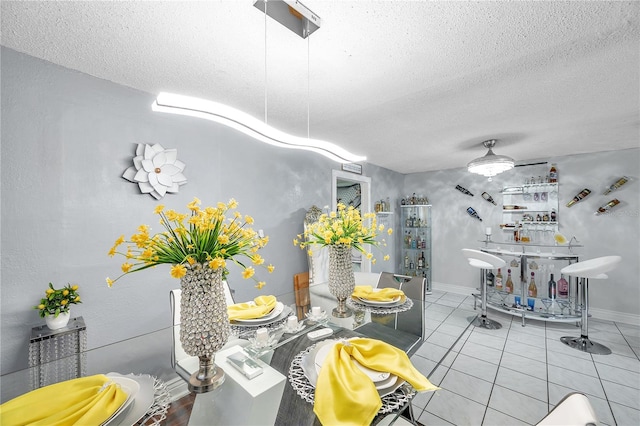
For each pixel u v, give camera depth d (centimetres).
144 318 190
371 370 92
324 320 149
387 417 76
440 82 179
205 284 92
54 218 157
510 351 276
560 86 184
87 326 167
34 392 80
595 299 364
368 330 139
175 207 208
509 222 425
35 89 152
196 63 158
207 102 91
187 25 126
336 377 85
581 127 264
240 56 151
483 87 185
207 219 89
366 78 173
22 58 148
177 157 210
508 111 226
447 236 491
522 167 415
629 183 342
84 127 168
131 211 186
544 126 262
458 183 480
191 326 90
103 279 174
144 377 98
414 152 364
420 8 116
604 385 219
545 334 316
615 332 317
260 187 271
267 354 110
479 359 260
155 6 114
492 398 203
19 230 147
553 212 387
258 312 146
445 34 132
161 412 79
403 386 87
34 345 139
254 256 100
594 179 362
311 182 329
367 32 130
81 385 84
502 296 402
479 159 295
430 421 180
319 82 179
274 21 123
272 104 211
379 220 463
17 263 146
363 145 329
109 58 153
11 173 145
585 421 64
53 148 158
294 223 305
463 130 274
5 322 142
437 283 501
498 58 152
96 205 172
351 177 396
